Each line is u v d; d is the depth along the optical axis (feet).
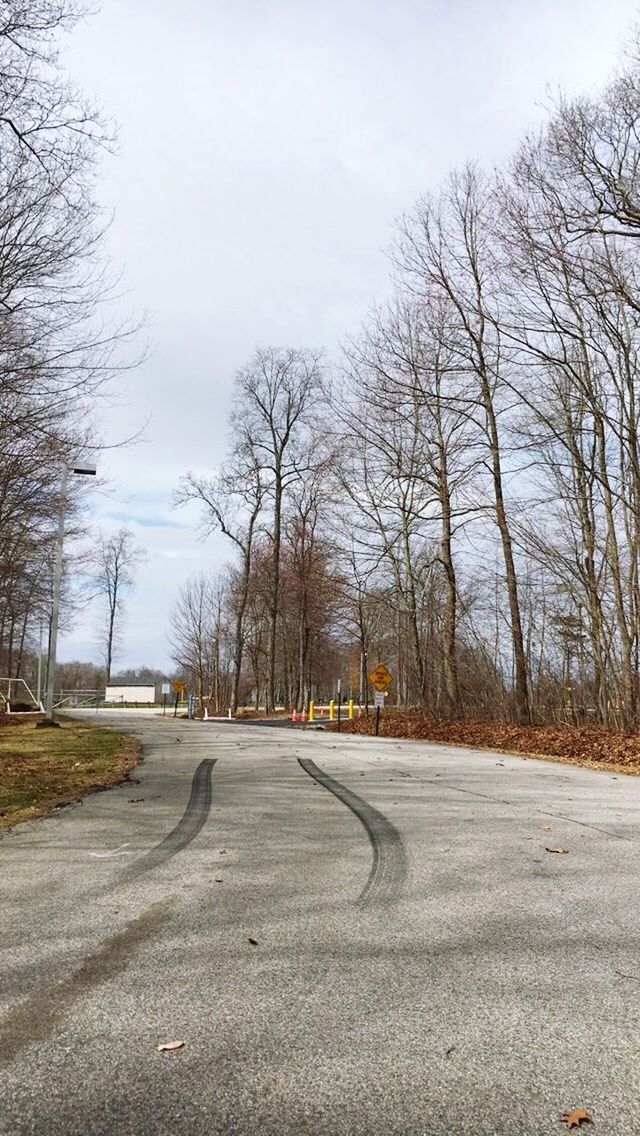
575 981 12.71
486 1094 9.27
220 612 201.26
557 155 59.31
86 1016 11.29
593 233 59.82
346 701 203.92
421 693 100.17
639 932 15.17
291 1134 8.46
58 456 36.55
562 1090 9.37
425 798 32.55
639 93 56.34
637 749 54.60
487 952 14.01
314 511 144.05
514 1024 11.10
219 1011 11.47
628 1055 10.25
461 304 82.79
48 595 102.53
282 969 13.15
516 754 59.41
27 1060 10.02
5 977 12.78
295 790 34.58
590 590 76.18
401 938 14.74
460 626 99.45
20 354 30.99
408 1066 9.91
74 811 28.81
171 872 19.84
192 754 51.26
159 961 13.50
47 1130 8.48
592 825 26.48
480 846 23.04
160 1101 9.06
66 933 15.01
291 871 19.95
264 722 120.06
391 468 96.63
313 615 148.97
